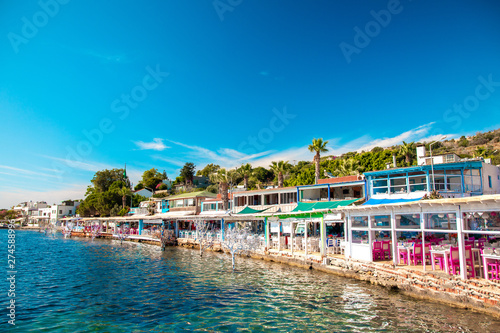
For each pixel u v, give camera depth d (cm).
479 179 2742
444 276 1280
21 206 14812
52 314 1315
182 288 1727
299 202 3578
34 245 4722
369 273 1723
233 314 1280
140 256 3209
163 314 1300
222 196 4756
